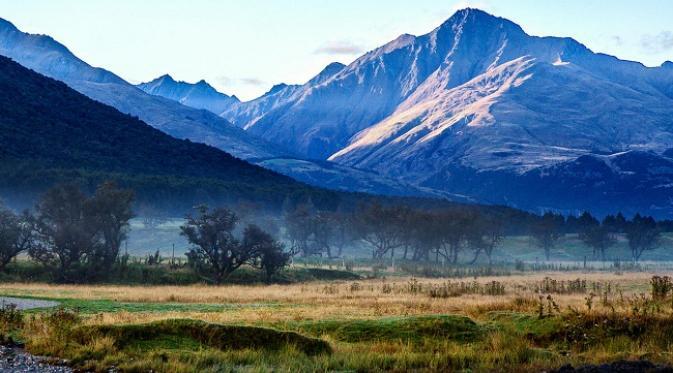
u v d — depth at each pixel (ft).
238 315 105.91
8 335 76.69
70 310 114.01
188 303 142.82
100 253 281.95
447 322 84.43
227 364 67.21
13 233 270.26
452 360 70.59
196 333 75.31
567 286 203.10
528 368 67.56
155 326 75.31
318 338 78.38
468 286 195.52
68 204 278.67
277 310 119.85
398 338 81.30
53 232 274.57
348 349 75.82
